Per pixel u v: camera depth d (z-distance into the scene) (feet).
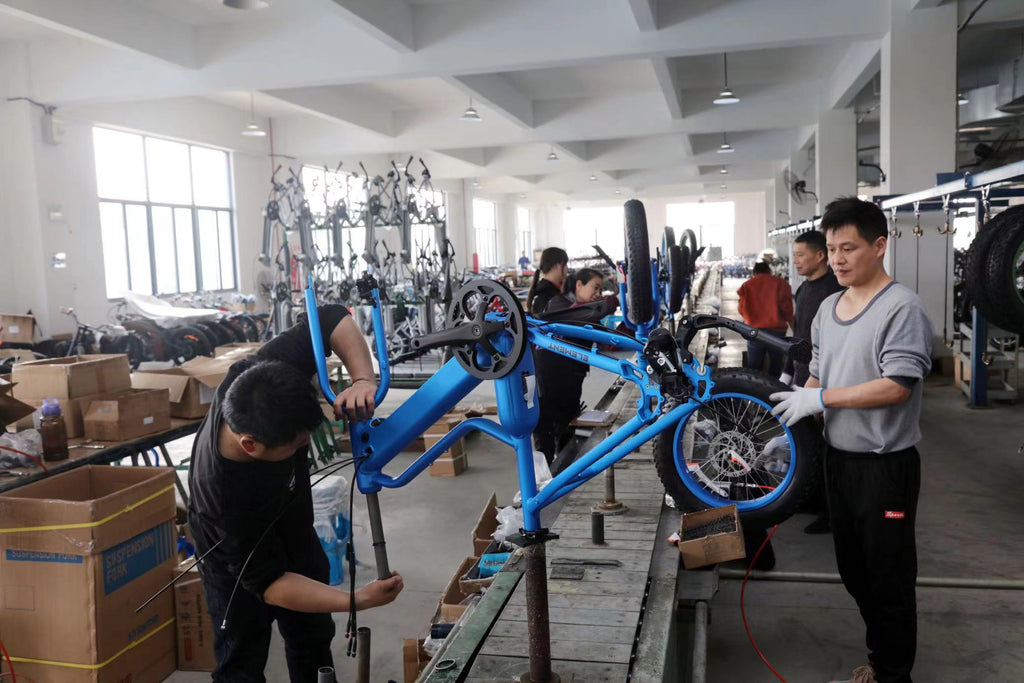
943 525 12.25
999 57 25.98
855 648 8.70
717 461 9.89
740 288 20.16
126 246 35.09
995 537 11.65
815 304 13.55
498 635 6.84
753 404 9.64
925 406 21.06
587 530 9.19
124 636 8.09
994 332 22.66
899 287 6.66
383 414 20.44
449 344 5.35
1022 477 14.61
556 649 6.46
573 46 24.39
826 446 7.14
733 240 109.29
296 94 34.76
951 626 9.07
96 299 32.14
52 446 10.15
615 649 6.42
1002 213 10.51
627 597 7.36
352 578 5.46
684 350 6.28
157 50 25.13
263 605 6.28
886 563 6.76
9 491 8.61
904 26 22.54
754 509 8.93
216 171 41.42
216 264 41.52
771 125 38.27
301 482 5.94
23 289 29.45
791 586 10.32
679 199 110.73
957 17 22.34
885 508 6.70
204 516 5.48
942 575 10.27
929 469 15.37
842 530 7.07
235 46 26.53
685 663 8.33
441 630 7.94
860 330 6.74
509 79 35.91
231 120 40.86
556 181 71.56
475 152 54.75
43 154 29.22
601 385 24.35
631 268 8.92
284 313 28.12
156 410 11.80
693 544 8.17
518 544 5.58
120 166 34.71
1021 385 22.95
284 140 44.57
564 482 5.72
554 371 11.91
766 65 34.06
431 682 6.16
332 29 25.82
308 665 6.69
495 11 24.76
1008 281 10.22
